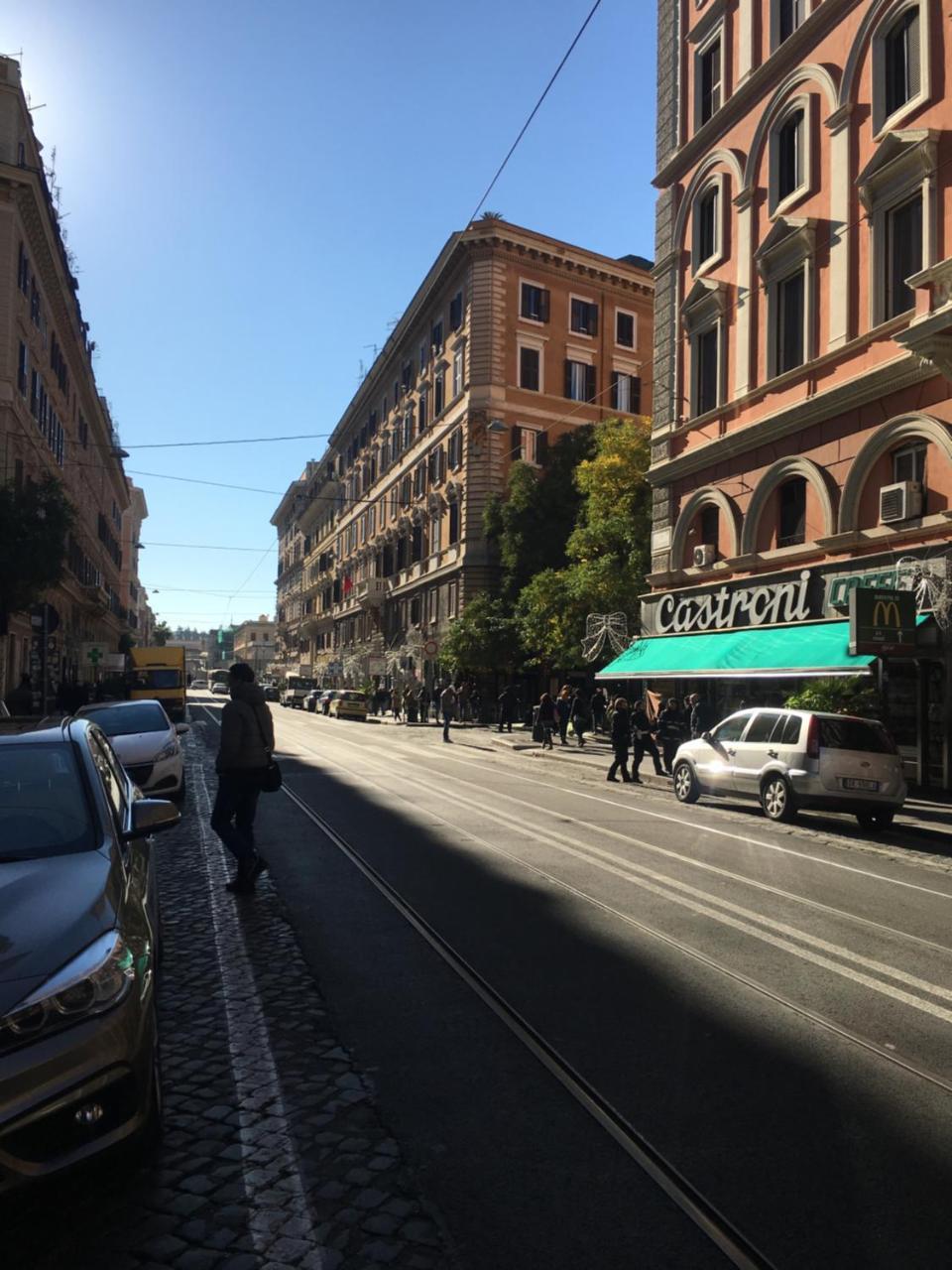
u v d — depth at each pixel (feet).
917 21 55.31
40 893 11.75
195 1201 10.80
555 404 143.84
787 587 63.41
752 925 23.22
